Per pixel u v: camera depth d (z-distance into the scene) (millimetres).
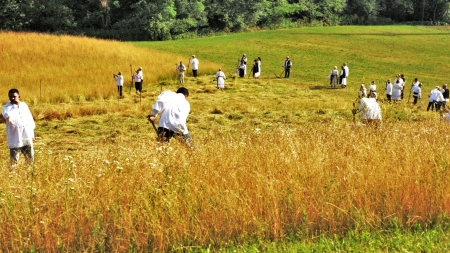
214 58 58750
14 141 12438
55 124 22281
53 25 96250
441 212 7953
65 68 43938
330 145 10594
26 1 94812
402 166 9039
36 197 7719
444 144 10406
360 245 6840
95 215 7445
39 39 54562
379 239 7027
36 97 31719
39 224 7242
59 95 32750
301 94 35719
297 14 110750
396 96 34438
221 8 98938
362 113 15523
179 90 11523
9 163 11594
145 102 31703
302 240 7168
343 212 7820
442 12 115188
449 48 67375
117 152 10156
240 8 100750
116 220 7289
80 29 96250
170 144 9945
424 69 52906
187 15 95875
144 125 21953
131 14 97625
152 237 7270
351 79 45719
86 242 7211
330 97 34594
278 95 34812
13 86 36312
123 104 28531
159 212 7410
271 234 7426
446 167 8836
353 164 9008
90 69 44000
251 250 6750
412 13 115750
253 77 45250
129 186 7965
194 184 7953
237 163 8891
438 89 29922
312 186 8312
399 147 10008
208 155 9289
